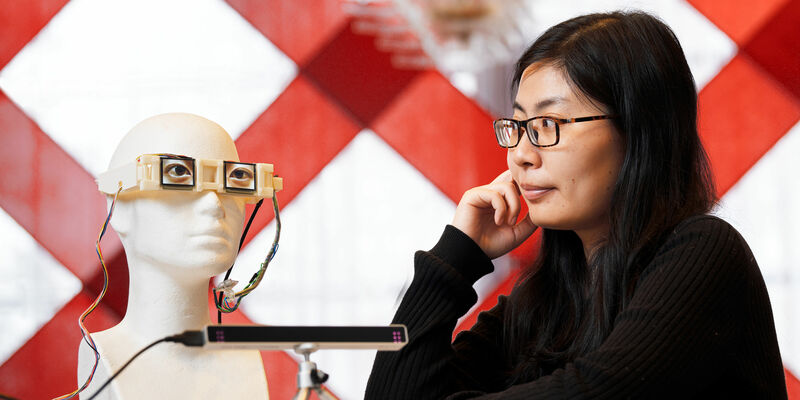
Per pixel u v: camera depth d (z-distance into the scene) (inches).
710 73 140.4
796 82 139.2
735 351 46.8
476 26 136.2
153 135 54.4
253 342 36.5
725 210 137.9
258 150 135.5
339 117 138.1
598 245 53.9
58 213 130.9
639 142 51.0
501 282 131.2
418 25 136.9
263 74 137.7
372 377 54.6
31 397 126.6
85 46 134.5
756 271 48.6
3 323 127.3
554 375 45.0
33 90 132.5
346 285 134.3
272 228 132.8
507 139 54.7
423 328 53.5
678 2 140.9
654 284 46.3
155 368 53.6
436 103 139.9
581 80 51.2
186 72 136.3
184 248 53.2
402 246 136.8
